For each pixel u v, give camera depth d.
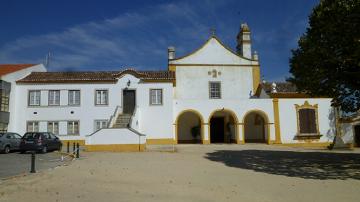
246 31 39.81
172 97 34.19
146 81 34.31
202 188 12.41
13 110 33.19
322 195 11.47
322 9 17.83
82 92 34.09
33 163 15.36
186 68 37.59
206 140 34.41
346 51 17.47
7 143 25.86
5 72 33.62
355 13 16.55
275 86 36.25
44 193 11.23
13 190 11.51
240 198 10.96
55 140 27.81
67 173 15.24
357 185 13.28
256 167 18.36
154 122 33.78
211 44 38.09
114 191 11.70
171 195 11.20
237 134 34.72
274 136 34.91
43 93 34.00
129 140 27.33
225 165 19.00
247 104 35.09
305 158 22.69
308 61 18.80
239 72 37.91
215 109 34.75
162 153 25.34
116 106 33.91
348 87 18.77
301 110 35.47
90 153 25.19
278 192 11.89
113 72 36.78
